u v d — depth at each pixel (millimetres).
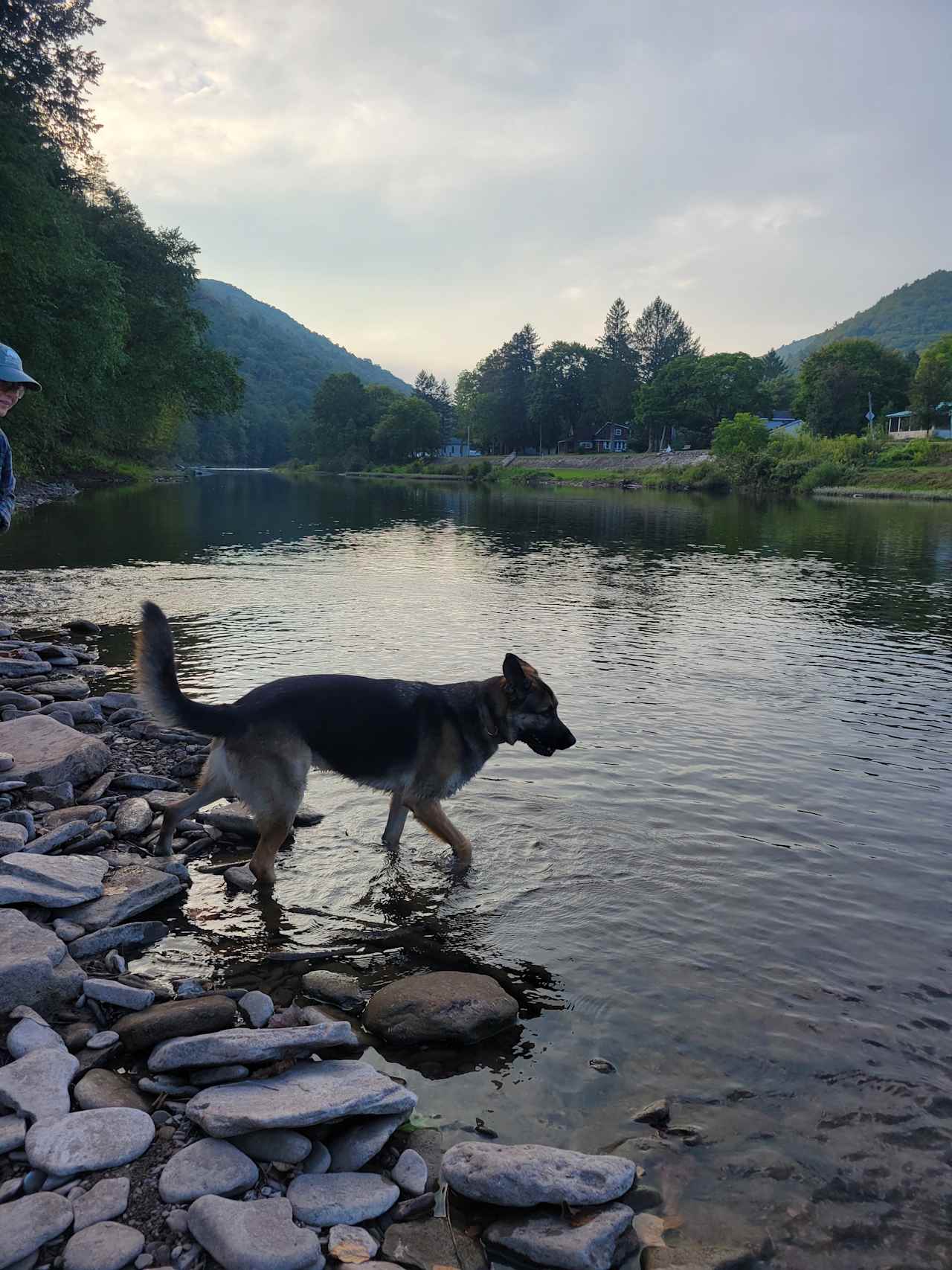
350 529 32312
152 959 4297
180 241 45312
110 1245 2504
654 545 27266
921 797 6711
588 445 136375
